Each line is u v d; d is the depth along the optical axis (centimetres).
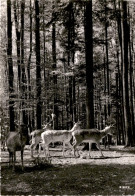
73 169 980
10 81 1828
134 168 996
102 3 1822
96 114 3005
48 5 1967
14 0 2028
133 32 2575
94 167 1009
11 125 1703
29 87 1927
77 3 1630
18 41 2056
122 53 1916
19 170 974
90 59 1595
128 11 2219
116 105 2364
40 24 1859
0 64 2103
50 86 1975
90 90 1573
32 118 2566
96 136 1243
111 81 3106
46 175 911
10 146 978
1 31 2311
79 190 795
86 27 1611
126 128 1761
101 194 769
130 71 2241
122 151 1469
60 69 1920
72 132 1252
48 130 1242
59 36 2228
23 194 762
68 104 2195
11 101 1767
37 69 1820
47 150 1223
